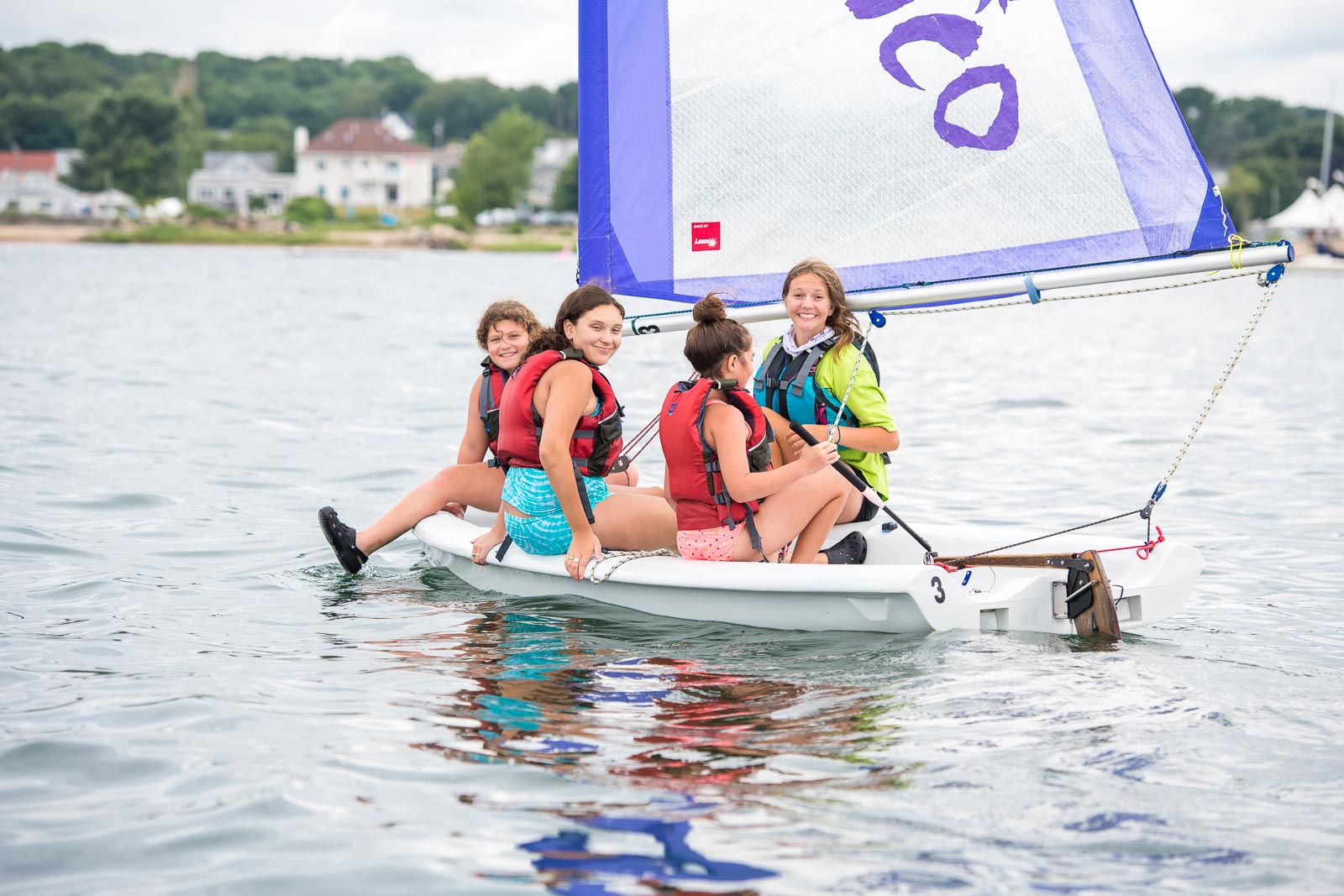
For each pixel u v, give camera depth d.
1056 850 10.44
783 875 10.05
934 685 14.28
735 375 17.17
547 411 17.39
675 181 18.88
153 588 18.81
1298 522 24.58
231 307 91.88
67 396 40.69
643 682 14.45
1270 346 71.12
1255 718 13.30
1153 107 16.41
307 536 22.58
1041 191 17.11
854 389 17.80
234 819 11.03
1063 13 16.61
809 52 18.03
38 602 17.88
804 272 17.70
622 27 18.73
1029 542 18.17
